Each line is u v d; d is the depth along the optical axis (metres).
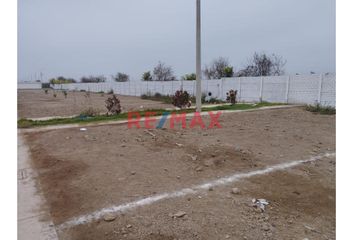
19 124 9.24
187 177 4.40
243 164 5.10
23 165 5.06
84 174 4.44
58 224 3.03
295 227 3.08
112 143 6.34
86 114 12.03
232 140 6.83
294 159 5.50
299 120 10.51
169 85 28.31
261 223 3.10
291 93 17.27
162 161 5.13
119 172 4.53
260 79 19.28
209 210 3.31
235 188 3.95
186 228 2.92
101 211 3.28
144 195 3.70
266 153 5.83
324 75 15.33
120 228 2.91
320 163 5.33
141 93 34.72
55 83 80.81
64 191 3.86
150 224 2.98
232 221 3.09
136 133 7.33
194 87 24.66
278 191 4.01
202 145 6.25
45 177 4.43
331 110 13.44
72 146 6.11
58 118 11.54
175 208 3.34
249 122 9.68
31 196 3.74
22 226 2.99
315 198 3.86
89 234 2.83
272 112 12.65
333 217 3.35
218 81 22.58
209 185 4.09
